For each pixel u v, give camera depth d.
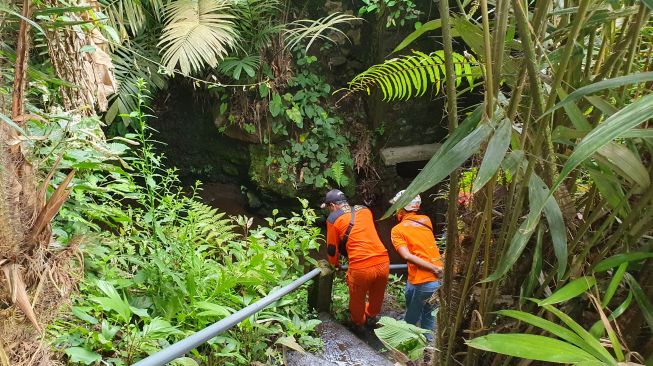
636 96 0.81
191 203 2.79
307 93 5.38
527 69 0.67
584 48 0.79
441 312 0.94
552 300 0.68
